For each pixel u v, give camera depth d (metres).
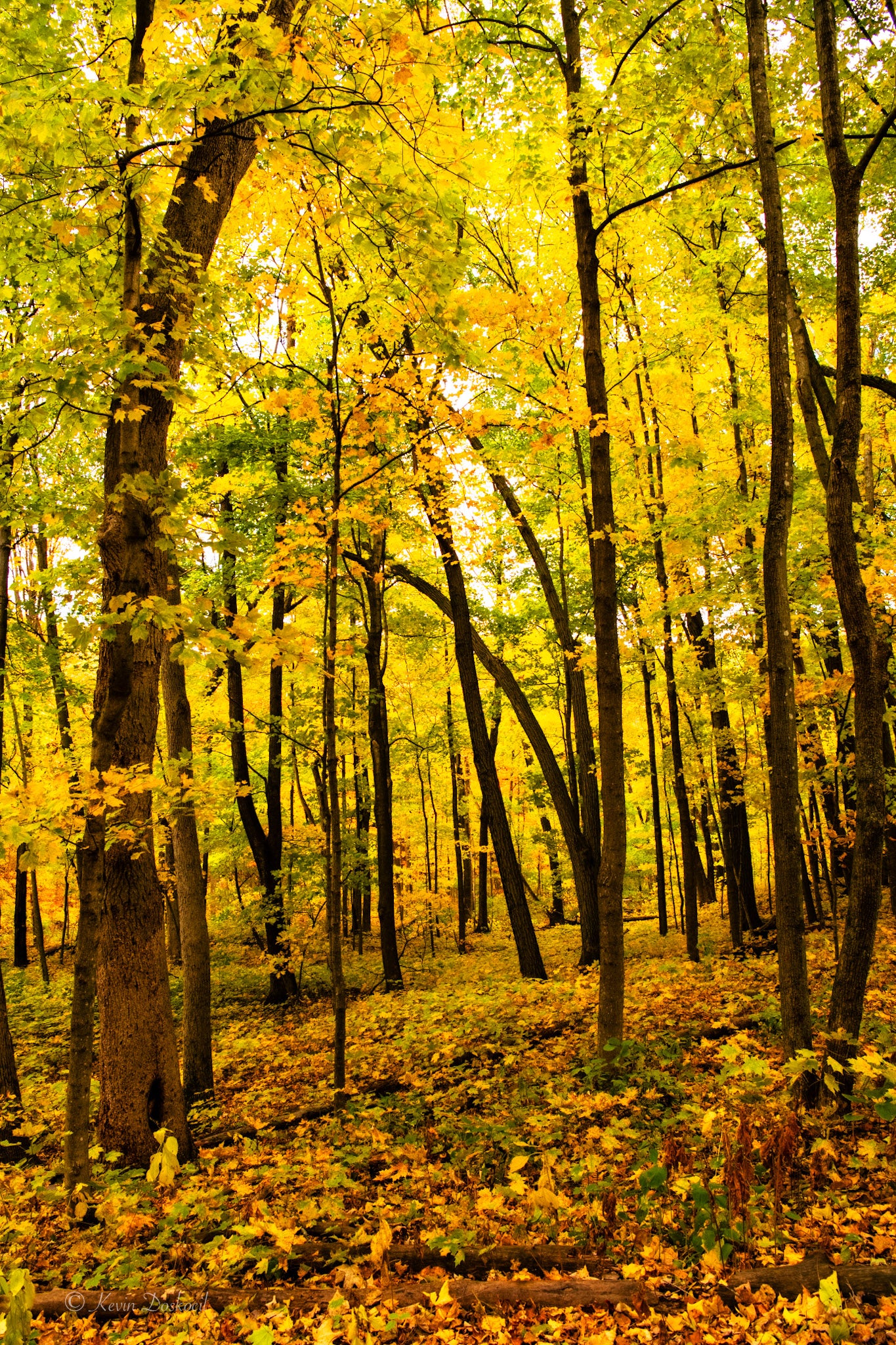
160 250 4.25
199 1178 4.82
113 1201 3.71
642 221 8.73
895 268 9.70
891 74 6.97
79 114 3.61
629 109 6.35
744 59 7.32
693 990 8.45
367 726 13.50
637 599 14.88
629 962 12.12
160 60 4.18
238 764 13.45
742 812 13.55
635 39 6.38
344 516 6.71
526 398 7.14
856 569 4.61
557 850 20.69
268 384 7.73
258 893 13.74
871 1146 3.54
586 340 6.51
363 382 6.51
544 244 9.45
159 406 4.98
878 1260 3.07
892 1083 3.46
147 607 3.37
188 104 3.63
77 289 4.32
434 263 4.81
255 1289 3.45
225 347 5.40
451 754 19.12
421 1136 5.11
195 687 15.09
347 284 6.35
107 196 3.92
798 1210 3.55
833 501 4.64
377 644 13.23
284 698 16.56
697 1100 4.57
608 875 6.11
